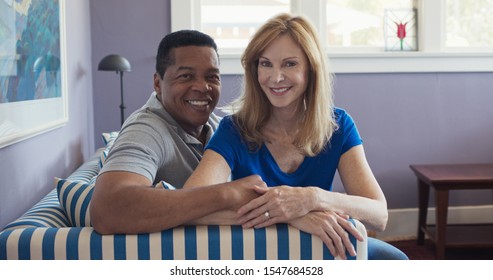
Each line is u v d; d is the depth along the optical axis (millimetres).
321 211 1397
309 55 1624
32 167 2121
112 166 1385
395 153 3912
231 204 1347
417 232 3885
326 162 1756
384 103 3871
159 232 1326
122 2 3645
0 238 1315
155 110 1695
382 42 3918
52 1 2432
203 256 1324
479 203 3986
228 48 3826
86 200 1544
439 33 3838
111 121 3707
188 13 3670
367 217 1559
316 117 1679
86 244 1311
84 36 3383
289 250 1346
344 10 3900
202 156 1729
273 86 1615
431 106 3904
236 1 3830
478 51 3889
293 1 3834
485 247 3369
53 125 2383
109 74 3678
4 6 1762
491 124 3926
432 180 3326
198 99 1740
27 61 2018
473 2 3955
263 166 1722
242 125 1714
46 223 1497
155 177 1612
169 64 1740
